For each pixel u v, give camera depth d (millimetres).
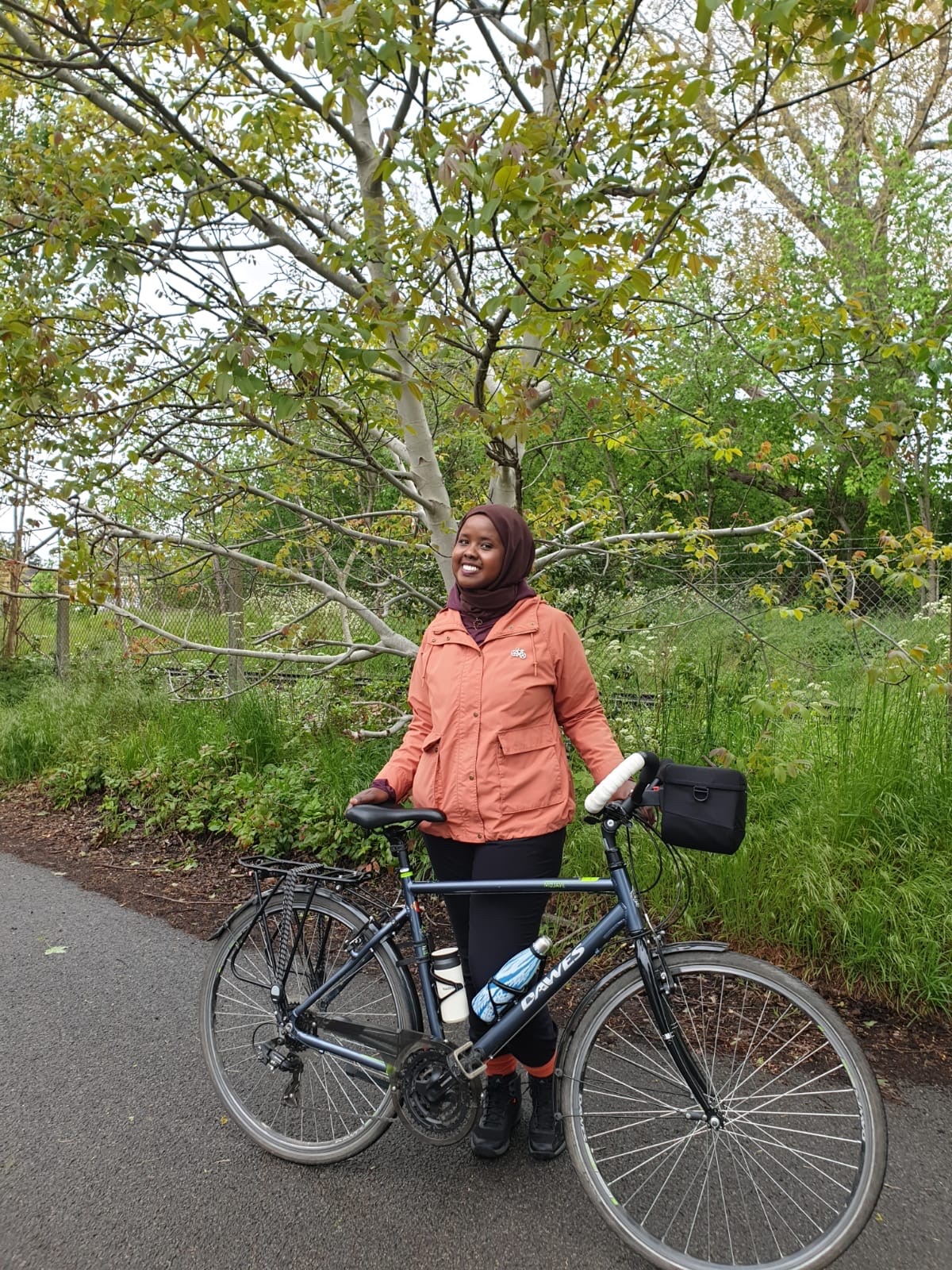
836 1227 1986
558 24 3250
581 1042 2217
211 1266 2096
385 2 2596
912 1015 3156
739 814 2062
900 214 13375
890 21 2611
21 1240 2178
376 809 2422
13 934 4152
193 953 3924
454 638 2459
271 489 5289
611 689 5246
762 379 11352
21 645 10914
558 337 3387
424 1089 2303
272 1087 2809
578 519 5637
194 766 5914
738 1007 2350
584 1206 2303
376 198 4016
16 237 3828
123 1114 2709
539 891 2264
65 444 3740
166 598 6914
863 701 4324
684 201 3029
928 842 3611
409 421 4402
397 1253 2139
